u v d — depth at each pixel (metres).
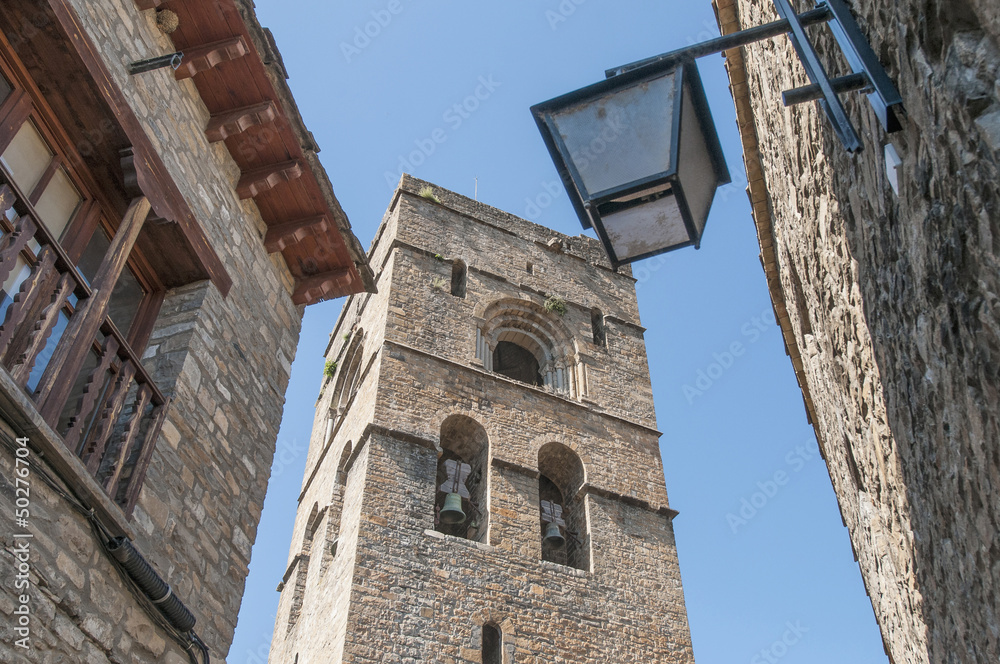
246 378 11.43
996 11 4.99
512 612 23.48
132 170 9.22
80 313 7.97
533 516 26.42
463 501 27.83
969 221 5.79
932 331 7.25
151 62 10.22
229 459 10.59
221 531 10.07
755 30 6.33
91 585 7.45
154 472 9.03
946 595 9.69
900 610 14.05
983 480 7.05
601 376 33.31
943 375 7.28
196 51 11.64
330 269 13.64
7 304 7.80
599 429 30.69
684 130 6.31
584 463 28.98
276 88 12.06
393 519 24.02
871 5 6.56
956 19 5.32
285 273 13.45
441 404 28.12
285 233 12.98
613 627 24.72
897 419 9.84
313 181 12.76
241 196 12.50
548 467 29.70
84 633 7.27
